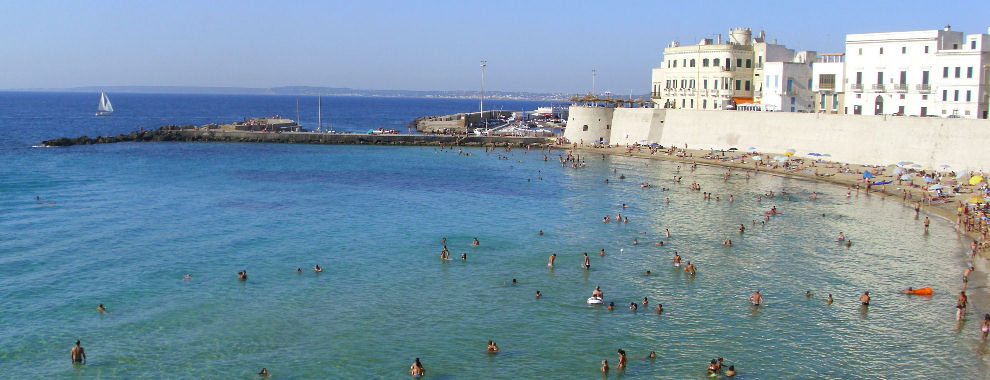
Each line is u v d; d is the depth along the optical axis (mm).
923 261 71250
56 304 57531
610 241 78812
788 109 158375
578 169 137250
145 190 107500
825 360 48969
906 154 122438
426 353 49844
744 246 76938
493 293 61500
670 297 60750
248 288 62062
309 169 135625
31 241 75562
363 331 53281
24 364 47344
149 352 49375
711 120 155250
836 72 147500
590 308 58125
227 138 188875
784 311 57656
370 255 72438
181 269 67000
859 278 65938
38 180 115000
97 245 74625
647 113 167375
